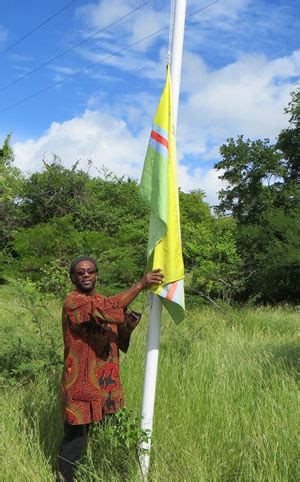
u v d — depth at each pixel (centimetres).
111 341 422
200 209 4197
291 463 399
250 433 451
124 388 549
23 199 2645
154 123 424
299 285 1653
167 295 405
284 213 1861
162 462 408
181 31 424
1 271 2172
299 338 885
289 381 572
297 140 1961
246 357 691
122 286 1528
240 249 1723
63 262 1936
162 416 489
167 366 623
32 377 643
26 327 757
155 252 407
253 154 1992
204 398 525
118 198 2703
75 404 402
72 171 2636
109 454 407
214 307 1361
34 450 442
